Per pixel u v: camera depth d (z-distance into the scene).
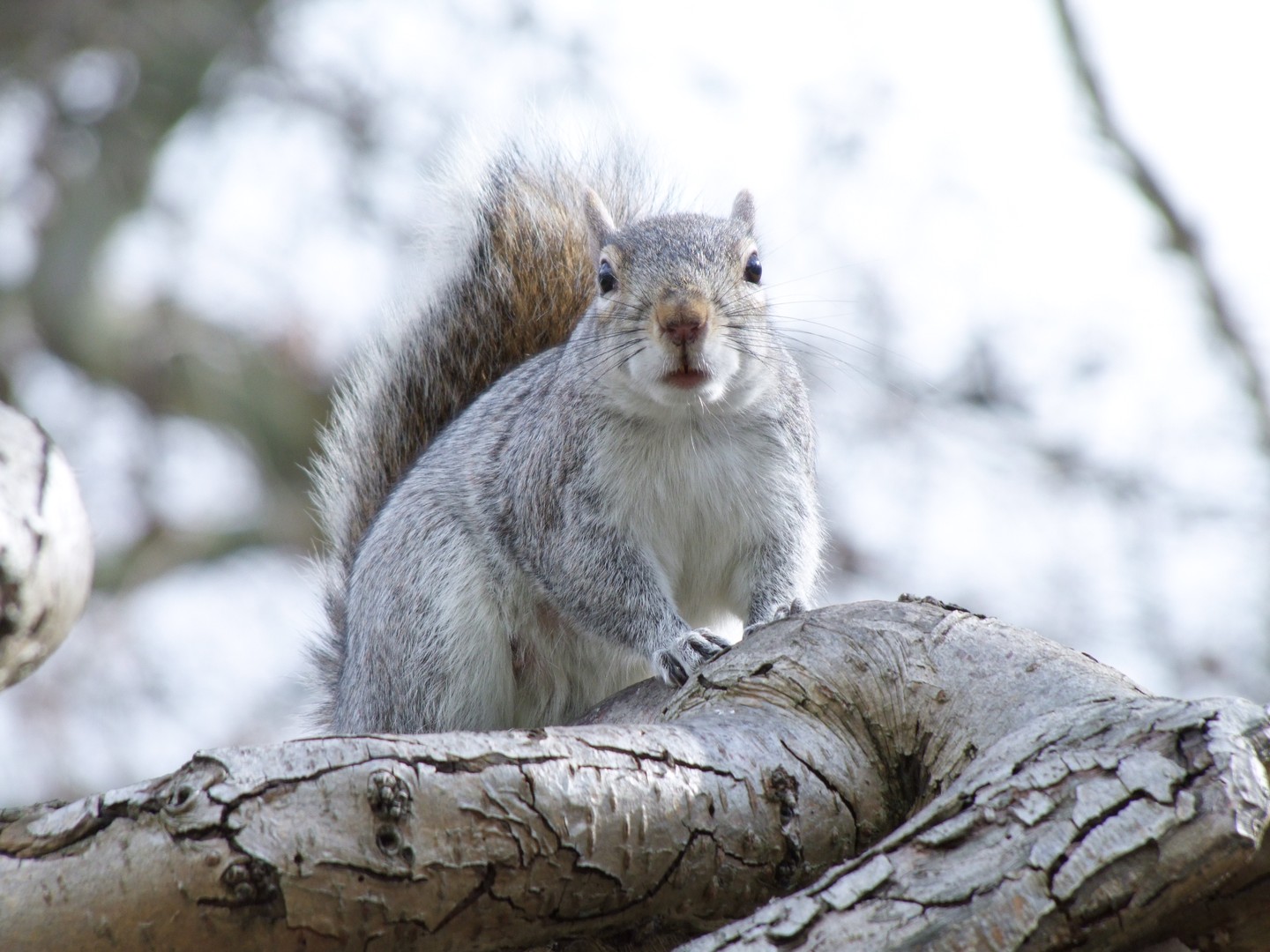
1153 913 4.77
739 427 8.98
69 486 4.02
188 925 4.48
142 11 21.45
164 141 21.97
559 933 5.16
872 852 4.88
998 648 6.04
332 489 11.31
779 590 9.00
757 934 4.68
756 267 9.09
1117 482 16.80
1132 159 18.38
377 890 4.68
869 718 6.02
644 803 5.23
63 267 20.67
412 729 9.17
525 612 9.31
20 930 4.39
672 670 7.74
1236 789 4.80
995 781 4.98
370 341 11.43
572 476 8.91
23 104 21.70
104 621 18.38
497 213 11.45
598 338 8.79
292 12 21.52
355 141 20.14
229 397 20.11
